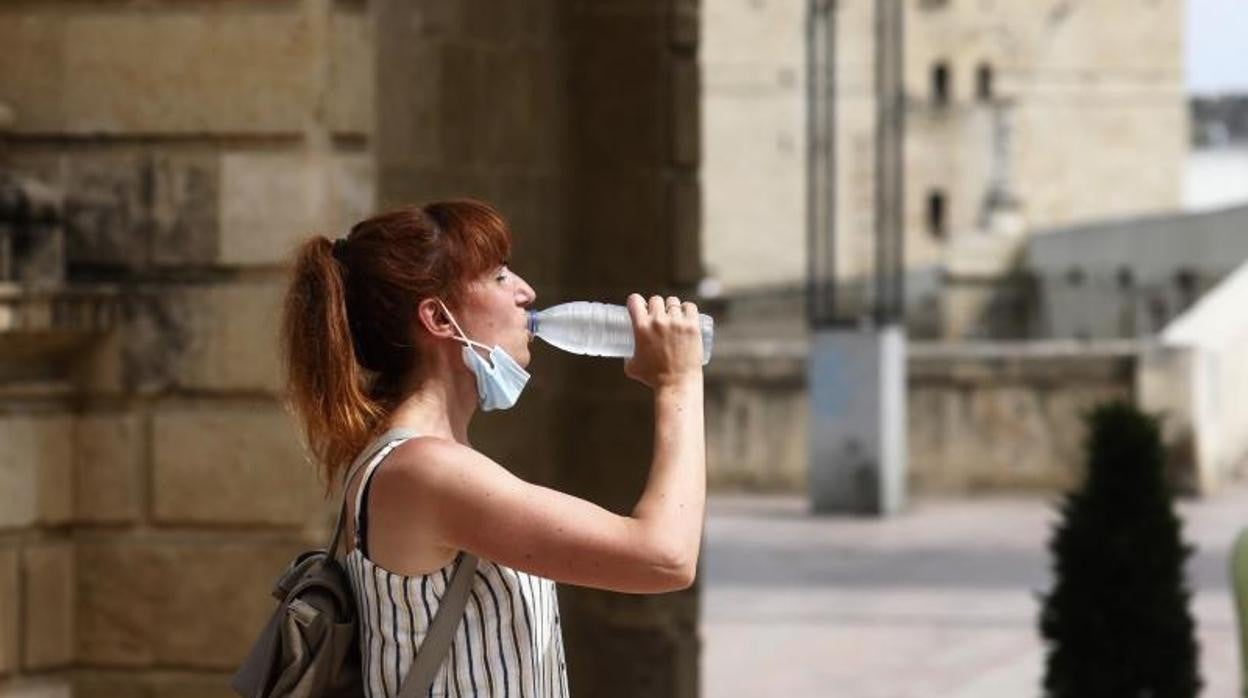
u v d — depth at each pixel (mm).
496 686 4746
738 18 75188
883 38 35031
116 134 8547
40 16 8602
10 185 8281
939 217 81938
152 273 8516
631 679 12109
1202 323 37188
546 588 4855
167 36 8500
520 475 11570
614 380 12008
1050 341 67750
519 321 4922
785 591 25719
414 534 4684
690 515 4664
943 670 19984
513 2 11250
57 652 8555
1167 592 11461
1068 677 11539
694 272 12141
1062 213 82938
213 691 8523
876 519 33094
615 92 11992
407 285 4840
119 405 8547
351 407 4809
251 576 8477
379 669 4738
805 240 75312
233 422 8469
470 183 10789
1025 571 27172
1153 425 11594
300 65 8406
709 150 75250
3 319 8102
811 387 33781
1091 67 82750
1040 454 35969
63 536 8578
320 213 8430
